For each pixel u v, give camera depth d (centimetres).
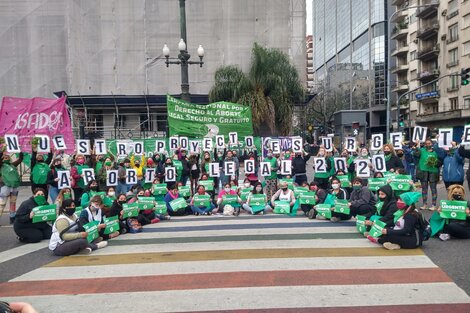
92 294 537
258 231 909
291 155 1436
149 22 3188
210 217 1130
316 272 605
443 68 4981
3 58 3086
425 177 1144
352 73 8431
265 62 2830
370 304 484
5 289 565
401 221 747
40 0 3083
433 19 5259
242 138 1931
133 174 1241
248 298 509
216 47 3222
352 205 1017
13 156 1675
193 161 1504
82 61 3133
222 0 3206
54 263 693
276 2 3198
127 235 909
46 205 880
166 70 3203
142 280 588
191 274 609
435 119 4931
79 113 3044
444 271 600
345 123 2508
